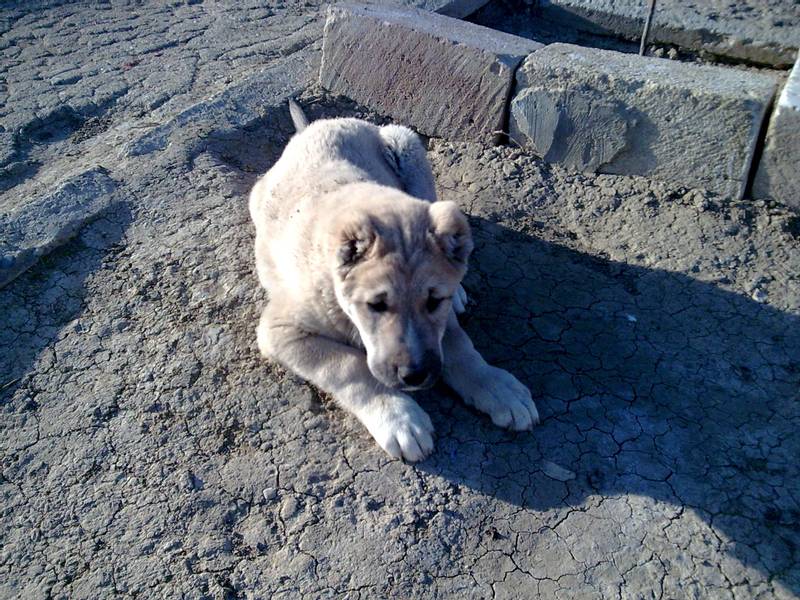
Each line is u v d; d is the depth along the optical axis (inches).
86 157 52.6
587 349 38.2
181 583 30.0
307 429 34.8
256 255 40.2
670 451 33.4
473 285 42.1
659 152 46.6
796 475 32.4
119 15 76.9
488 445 33.8
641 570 29.6
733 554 29.9
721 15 64.6
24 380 37.6
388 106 55.6
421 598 29.2
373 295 31.7
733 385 36.3
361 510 31.8
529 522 31.1
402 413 33.5
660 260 43.2
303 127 50.5
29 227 44.3
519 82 49.2
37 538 31.7
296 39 69.7
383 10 56.0
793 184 44.0
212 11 77.7
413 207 33.6
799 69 44.7
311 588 29.6
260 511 32.0
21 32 72.6
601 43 68.7
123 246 44.6
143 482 33.3
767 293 40.8
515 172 49.8
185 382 37.0
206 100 56.0
